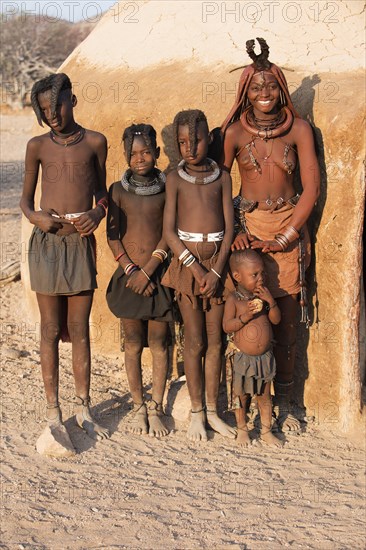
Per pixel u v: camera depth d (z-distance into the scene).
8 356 6.33
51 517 4.13
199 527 4.06
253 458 4.82
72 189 4.78
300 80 5.26
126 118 5.71
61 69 6.70
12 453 4.78
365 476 4.62
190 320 4.94
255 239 4.95
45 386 4.94
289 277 4.97
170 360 5.79
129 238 4.95
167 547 3.87
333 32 5.59
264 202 4.95
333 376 5.20
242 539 3.95
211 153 5.03
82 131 4.83
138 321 5.02
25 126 34.25
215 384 5.09
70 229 4.80
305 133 4.83
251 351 4.80
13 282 8.12
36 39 47.59
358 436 5.11
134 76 5.89
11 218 12.14
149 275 4.85
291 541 3.95
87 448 4.88
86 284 4.83
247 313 4.74
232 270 4.83
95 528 4.04
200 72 5.61
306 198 4.82
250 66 4.80
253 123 4.88
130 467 4.68
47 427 4.86
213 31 5.89
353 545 3.92
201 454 4.86
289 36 5.62
